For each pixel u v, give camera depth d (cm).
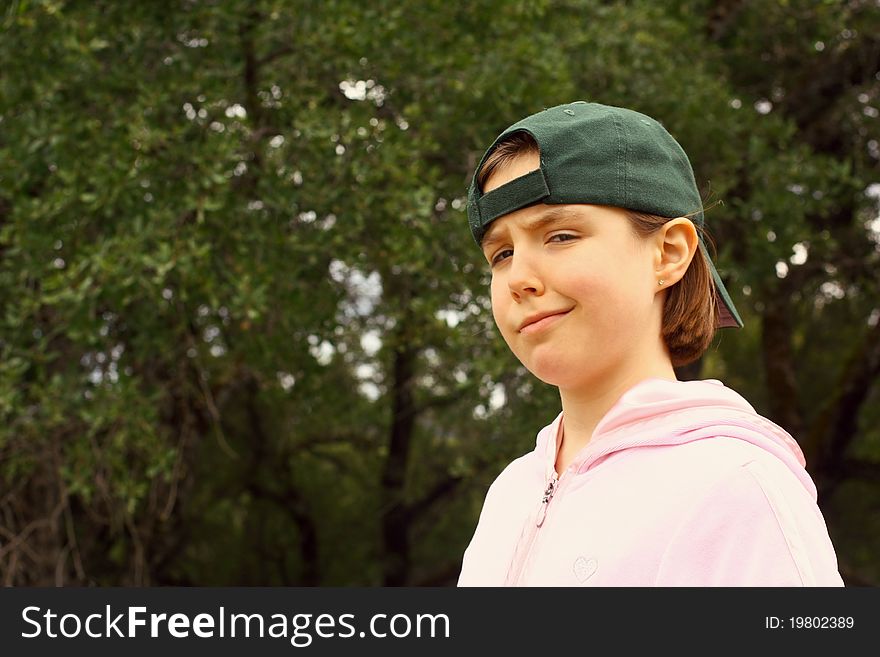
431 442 886
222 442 455
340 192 404
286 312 424
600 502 96
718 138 546
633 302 98
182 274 374
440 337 476
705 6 686
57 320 405
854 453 881
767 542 85
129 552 591
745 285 561
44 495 476
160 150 386
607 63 509
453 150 462
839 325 855
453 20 454
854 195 661
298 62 430
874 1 632
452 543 952
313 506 923
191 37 445
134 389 387
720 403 97
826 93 680
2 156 381
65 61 405
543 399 454
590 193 95
